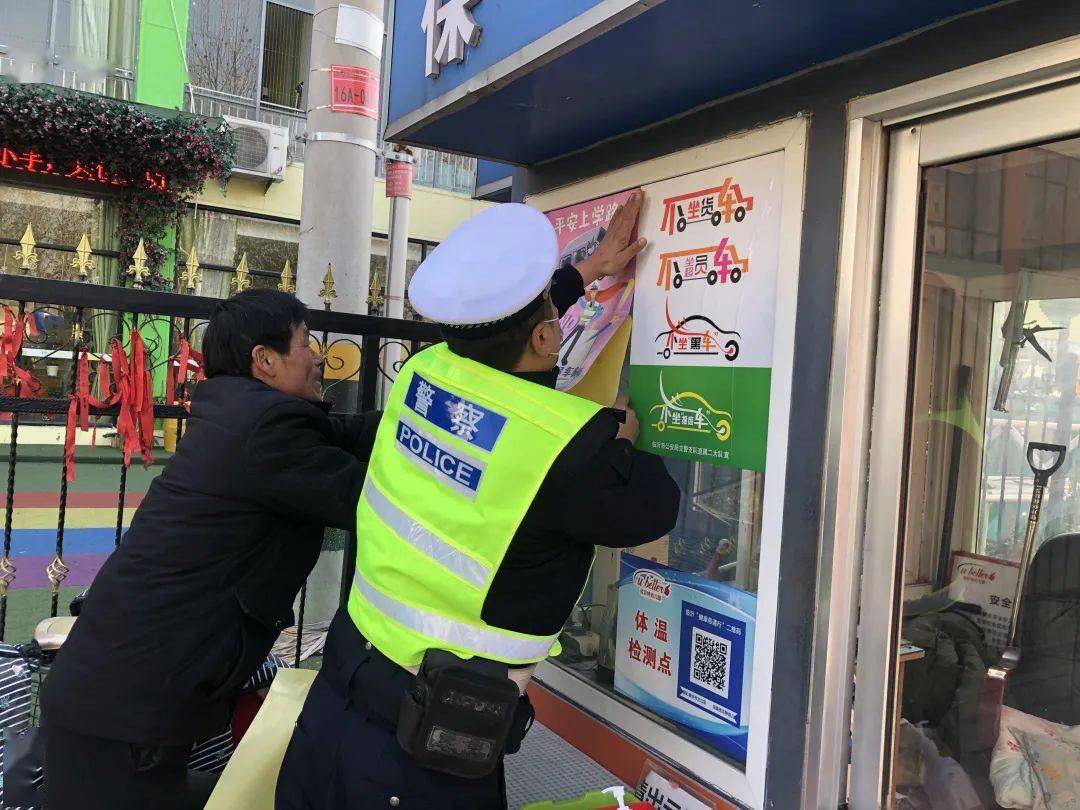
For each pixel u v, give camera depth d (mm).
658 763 2205
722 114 2098
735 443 2031
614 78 1944
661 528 1397
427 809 1344
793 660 1855
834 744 1826
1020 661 1765
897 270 1776
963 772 1813
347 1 3748
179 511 1678
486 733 1313
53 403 2543
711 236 2119
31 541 5902
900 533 1781
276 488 1664
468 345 1450
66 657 1659
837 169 1802
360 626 1485
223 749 2266
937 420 1800
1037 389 1709
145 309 2559
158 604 1633
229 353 1882
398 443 1516
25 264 2457
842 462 1783
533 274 1359
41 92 9031
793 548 1864
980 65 1533
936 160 1706
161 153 9641
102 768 1633
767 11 1549
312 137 3811
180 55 10812
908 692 1856
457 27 2098
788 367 1890
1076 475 1675
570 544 1406
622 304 2410
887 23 1604
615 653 2465
